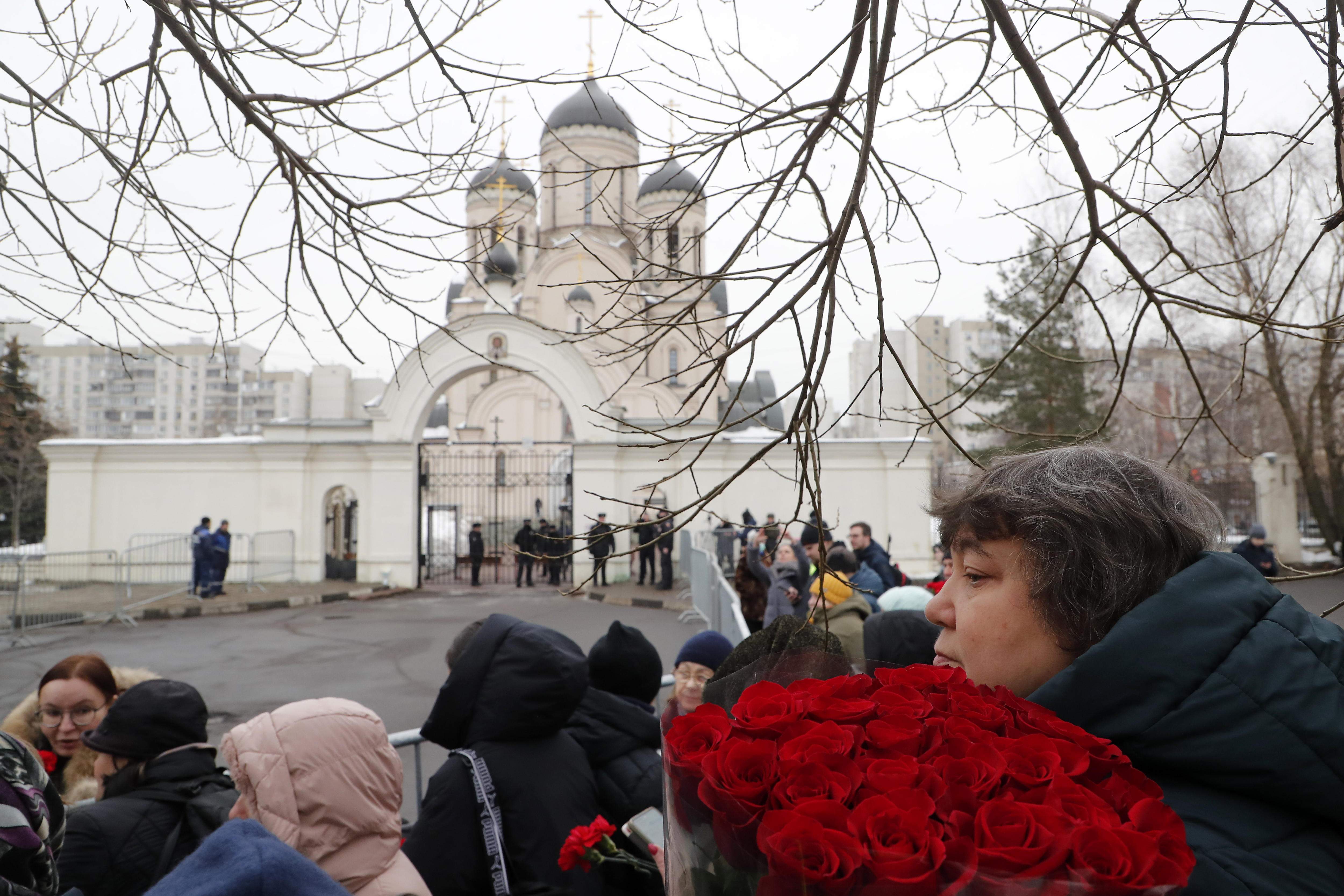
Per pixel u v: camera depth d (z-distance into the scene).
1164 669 0.98
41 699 3.34
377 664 11.65
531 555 2.24
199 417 93.56
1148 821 0.82
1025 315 23.91
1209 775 0.96
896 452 21.67
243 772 1.91
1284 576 2.10
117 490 21.47
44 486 39.62
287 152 3.31
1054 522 1.11
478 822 2.41
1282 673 0.96
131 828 2.36
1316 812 0.94
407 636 14.11
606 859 2.13
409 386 21.25
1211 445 26.94
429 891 2.09
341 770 1.92
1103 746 0.94
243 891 0.82
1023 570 1.13
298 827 1.85
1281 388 21.03
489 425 41.19
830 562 5.74
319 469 21.62
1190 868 0.75
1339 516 23.05
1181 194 2.71
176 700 2.58
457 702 2.58
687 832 0.91
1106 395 24.73
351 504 23.56
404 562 21.22
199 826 2.43
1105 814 0.79
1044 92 2.36
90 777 3.29
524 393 41.31
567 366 20.94
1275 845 0.91
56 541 21.22
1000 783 0.86
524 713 2.49
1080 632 1.09
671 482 21.22
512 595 20.22
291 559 21.12
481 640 2.63
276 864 0.86
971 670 1.18
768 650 1.65
